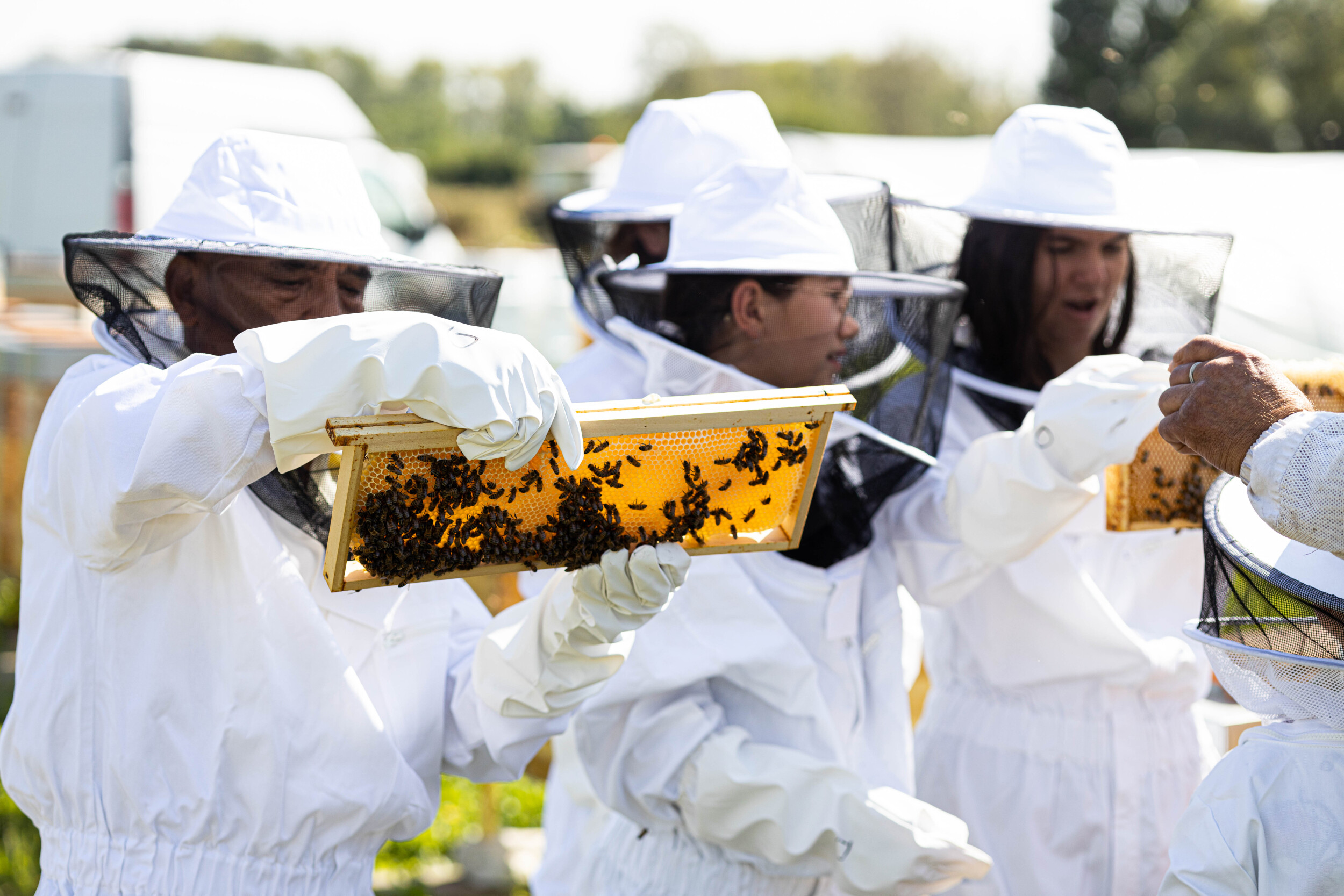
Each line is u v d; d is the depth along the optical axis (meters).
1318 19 25.17
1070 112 3.43
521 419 1.75
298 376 1.79
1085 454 2.68
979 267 3.32
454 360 1.73
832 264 2.75
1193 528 2.90
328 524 2.28
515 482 1.95
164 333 2.29
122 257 2.24
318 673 2.26
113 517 1.95
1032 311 3.28
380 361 1.75
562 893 3.42
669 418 1.93
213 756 2.20
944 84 41.22
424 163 41.59
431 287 2.47
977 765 3.41
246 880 2.21
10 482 8.95
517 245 33.16
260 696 2.22
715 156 3.98
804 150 11.20
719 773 2.66
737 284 2.71
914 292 2.79
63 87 10.72
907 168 10.98
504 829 5.72
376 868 5.29
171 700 2.20
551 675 2.30
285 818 2.22
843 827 2.60
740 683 2.80
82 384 2.27
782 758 2.68
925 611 3.71
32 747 2.24
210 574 2.24
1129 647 3.20
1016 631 3.34
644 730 2.77
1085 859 3.26
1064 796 3.27
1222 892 2.02
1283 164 9.50
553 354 11.62
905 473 2.88
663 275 2.83
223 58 48.94
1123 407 2.66
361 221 2.47
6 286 10.58
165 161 11.09
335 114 12.85
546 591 2.28
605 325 3.44
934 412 2.97
